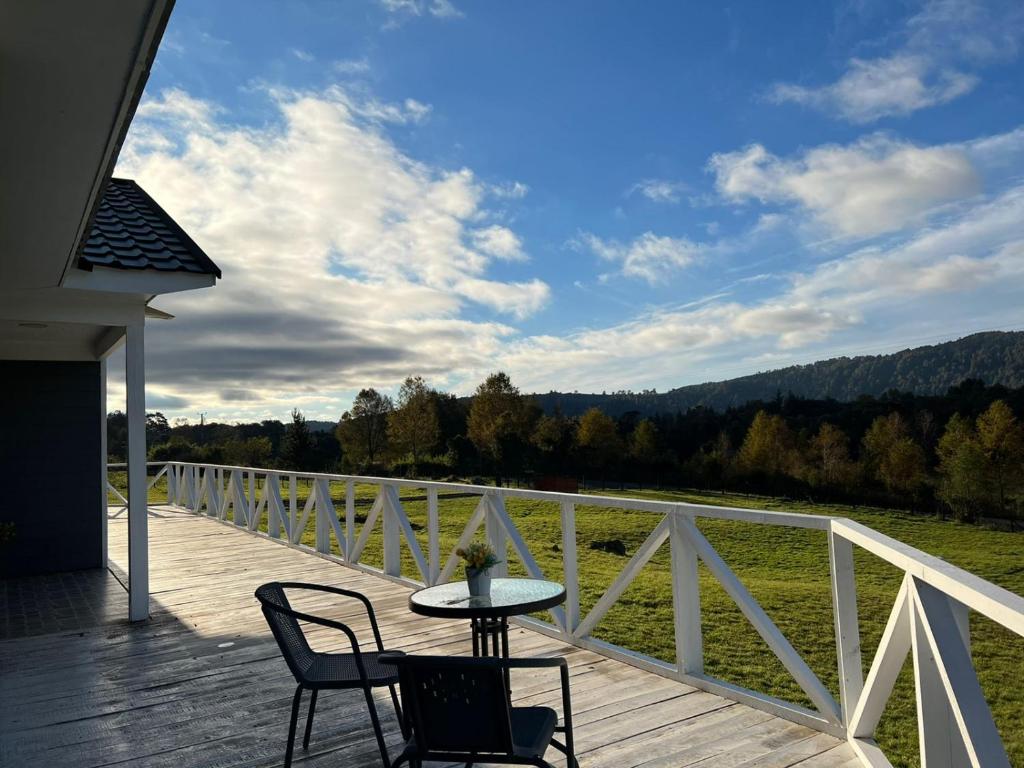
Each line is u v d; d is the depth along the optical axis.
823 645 6.33
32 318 5.18
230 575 7.05
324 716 3.37
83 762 2.95
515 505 23.67
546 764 1.87
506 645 2.89
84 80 2.08
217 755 2.97
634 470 55.97
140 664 4.28
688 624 3.62
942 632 1.68
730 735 2.95
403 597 5.84
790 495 48.38
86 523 7.95
